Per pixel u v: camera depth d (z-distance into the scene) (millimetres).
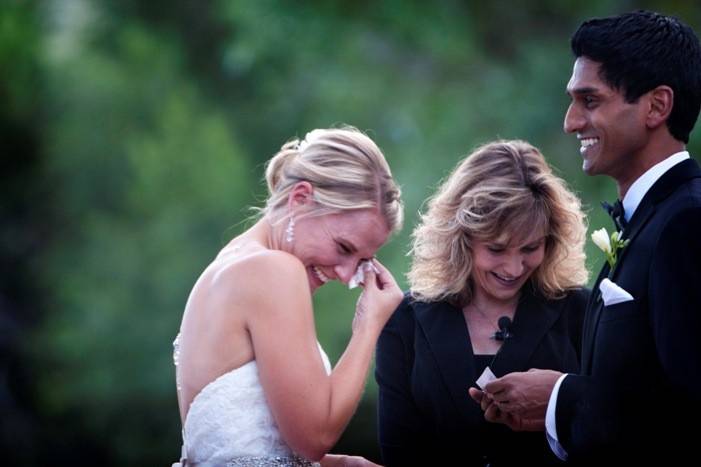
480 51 31891
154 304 34312
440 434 9812
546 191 9602
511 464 9711
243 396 8516
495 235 9398
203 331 8703
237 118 38094
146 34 39219
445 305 10023
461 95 30812
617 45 8609
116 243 34562
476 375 9766
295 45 32812
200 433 8586
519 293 10039
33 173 38750
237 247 8938
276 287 8508
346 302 30703
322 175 8758
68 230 37656
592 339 8906
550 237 9789
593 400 8547
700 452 8164
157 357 34312
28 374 37094
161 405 35688
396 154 31000
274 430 8547
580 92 8781
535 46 30594
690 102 8648
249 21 32969
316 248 8789
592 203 27875
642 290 8359
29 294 38031
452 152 29859
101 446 37031
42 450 37219
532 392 8961
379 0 31953
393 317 10148
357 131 9109
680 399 8094
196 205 34094
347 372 8703
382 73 32375
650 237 8414
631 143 8688
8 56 38219
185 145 34531
